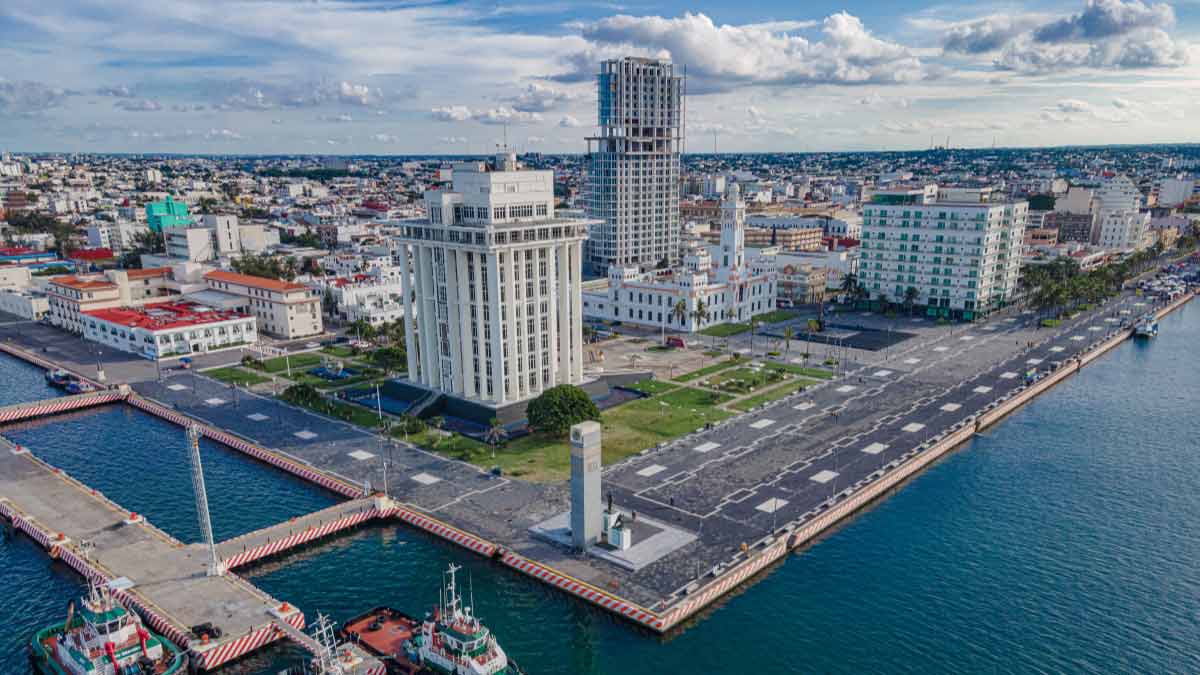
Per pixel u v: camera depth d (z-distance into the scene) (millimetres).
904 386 183500
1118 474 135125
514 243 152250
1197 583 99625
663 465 134625
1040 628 89750
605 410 166375
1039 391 184375
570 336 170750
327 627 85250
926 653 85125
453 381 164125
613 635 88875
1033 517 118438
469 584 99688
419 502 120250
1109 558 105938
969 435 154000
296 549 109312
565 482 127625
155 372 198625
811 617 91938
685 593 93812
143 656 81938
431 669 81812
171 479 134000
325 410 165000
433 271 162375
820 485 125625
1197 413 169125
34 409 168125
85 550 105688
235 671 83750
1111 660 84000
